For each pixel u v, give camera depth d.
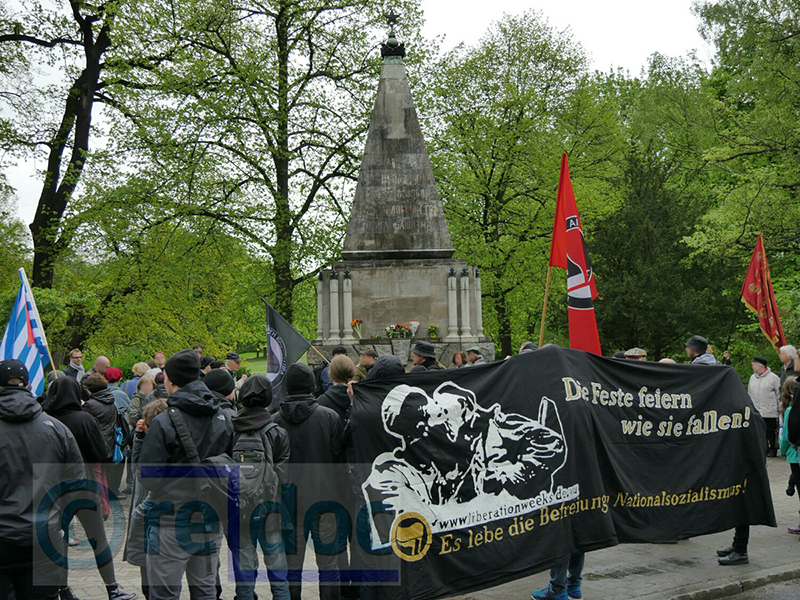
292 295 28.08
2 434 5.58
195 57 25.77
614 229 28.23
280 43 26.69
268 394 6.44
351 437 6.75
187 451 5.71
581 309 10.05
